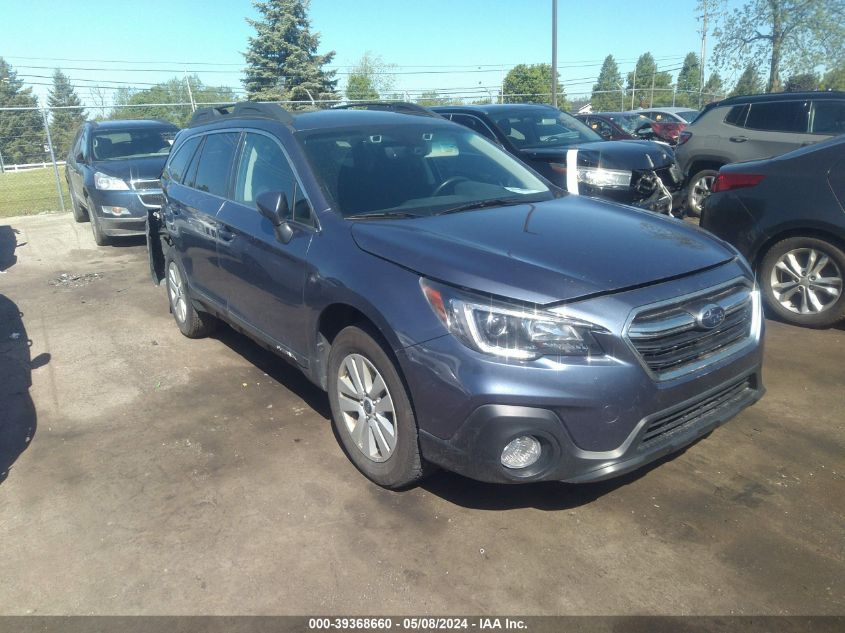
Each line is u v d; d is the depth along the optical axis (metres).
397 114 4.71
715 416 3.08
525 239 3.16
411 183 3.96
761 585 2.66
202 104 24.06
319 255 3.47
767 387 4.34
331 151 3.99
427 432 2.92
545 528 3.05
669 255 3.08
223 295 4.68
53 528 3.20
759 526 3.01
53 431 4.17
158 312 6.62
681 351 2.91
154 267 6.36
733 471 3.43
